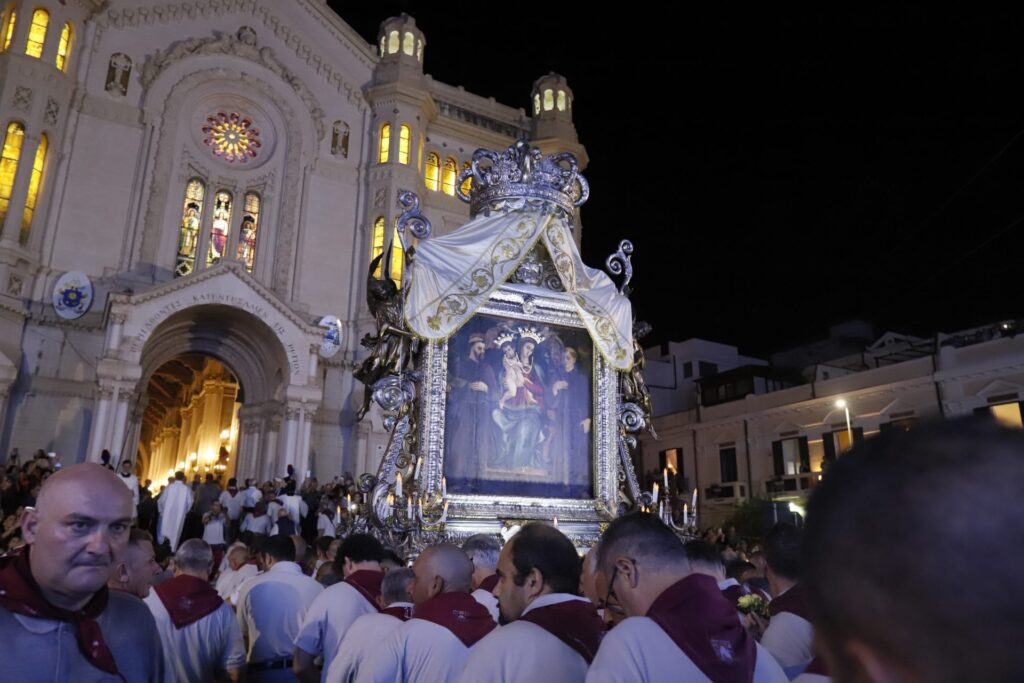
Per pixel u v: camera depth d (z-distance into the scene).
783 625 4.00
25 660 2.68
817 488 1.03
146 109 27.97
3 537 11.66
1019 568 0.78
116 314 24.00
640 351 11.66
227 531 18.39
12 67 24.95
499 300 10.60
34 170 25.30
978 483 0.84
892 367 29.22
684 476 35.88
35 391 24.19
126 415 23.42
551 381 10.81
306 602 6.27
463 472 9.95
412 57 34.31
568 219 11.35
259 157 30.30
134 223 26.95
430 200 33.34
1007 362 25.34
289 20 31.95
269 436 26.55
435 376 9.91
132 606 3.25
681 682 2.55
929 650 0.82
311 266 30.30
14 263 24.05
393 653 4.07
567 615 3.29
